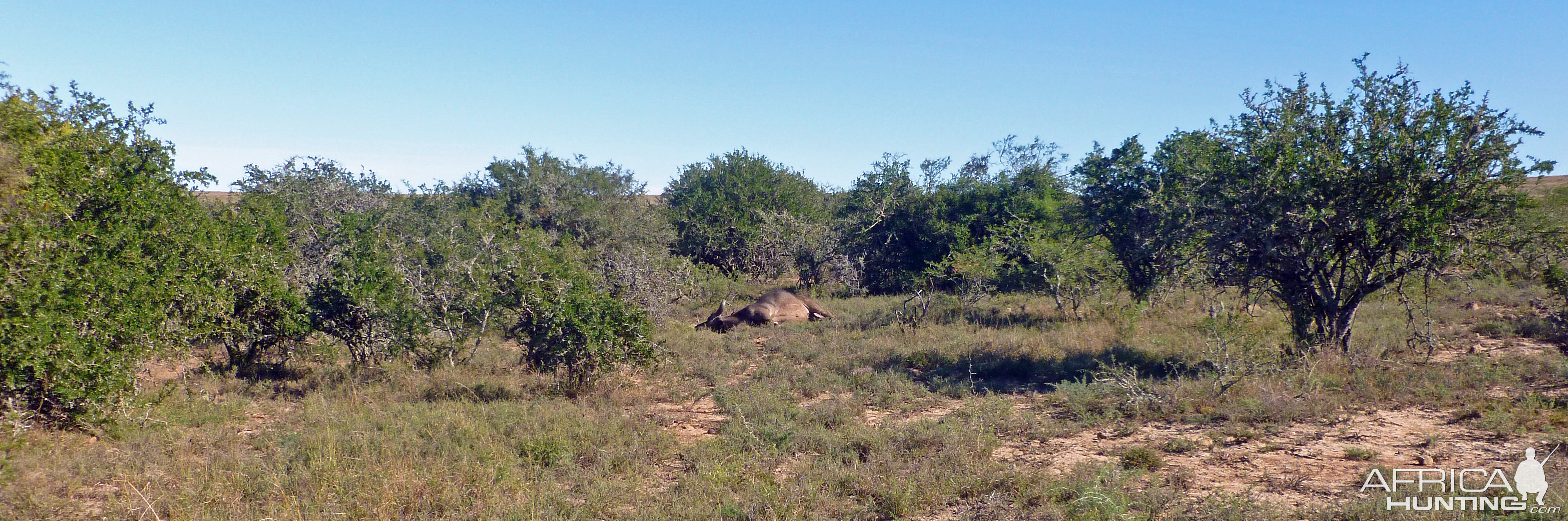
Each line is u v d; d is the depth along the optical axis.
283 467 6.39
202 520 5.39
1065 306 16.52
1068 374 10.48
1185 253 10.95
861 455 7.10
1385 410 8.06
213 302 9.14
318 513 5.45
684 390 10.17
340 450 6.86
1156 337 12.38
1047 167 23.66
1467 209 9.12
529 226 23.83
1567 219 9.37
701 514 5.45
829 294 22.78
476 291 11.84
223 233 10.31
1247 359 9.20
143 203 8.57
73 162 7.84
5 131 6.94
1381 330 12.05
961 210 23.41
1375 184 9.39
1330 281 10.85
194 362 11.15
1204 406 8.27
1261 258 10.27
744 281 24.47
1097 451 7.07
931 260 22.91
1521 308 13.65
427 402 9.45
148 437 7.53
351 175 20.61
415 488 5.89
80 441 7.32
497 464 6.54
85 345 7.33
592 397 9.50
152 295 8.10
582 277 10.66
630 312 10.20
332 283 11.23
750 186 26.58
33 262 7.05
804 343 13.73
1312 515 5.14
